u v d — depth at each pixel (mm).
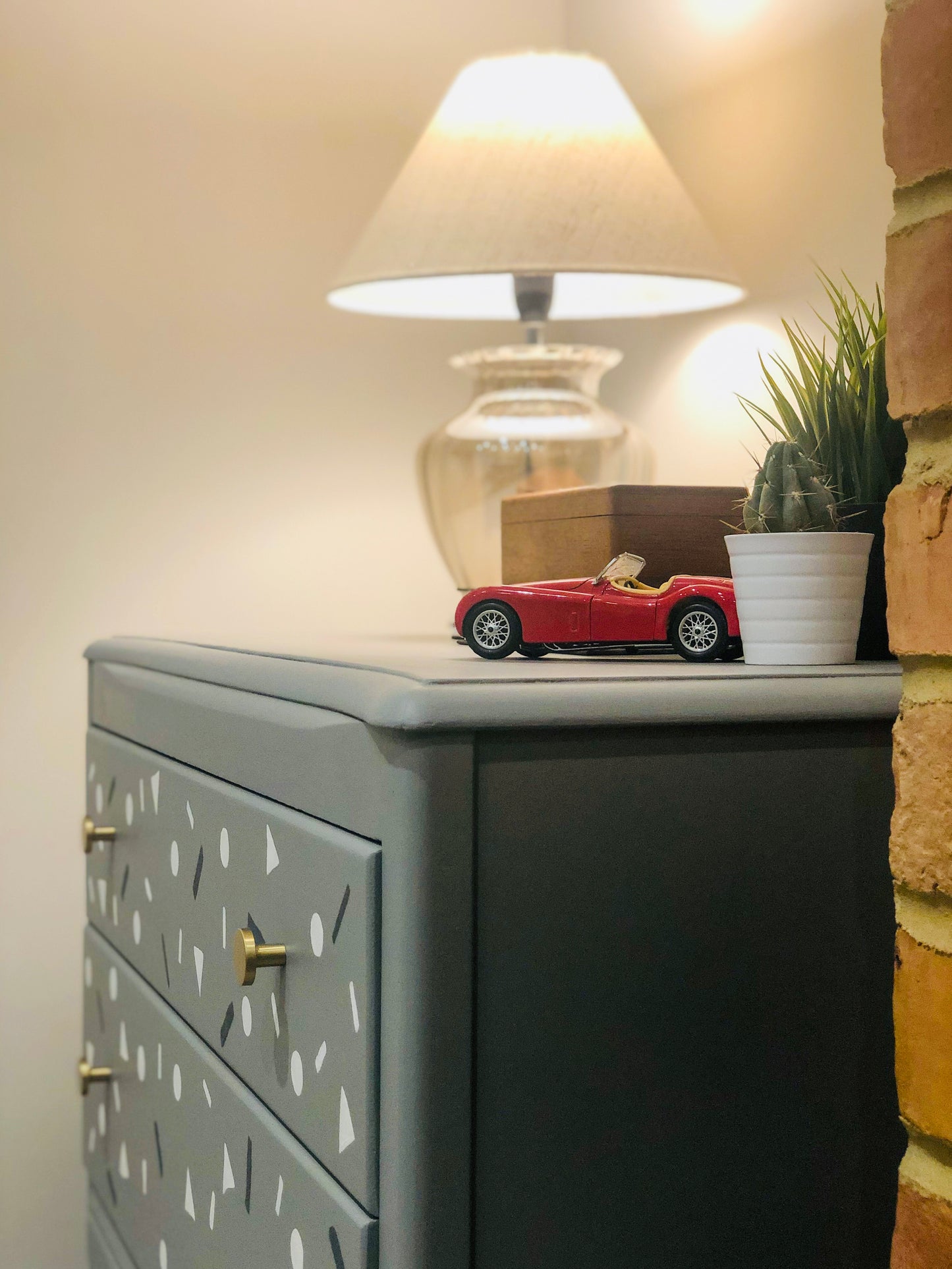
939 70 464
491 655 799
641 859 637
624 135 1309
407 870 590
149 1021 1064
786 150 1369
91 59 1665
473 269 1250
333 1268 649
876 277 1229
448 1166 591
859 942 685
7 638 1656
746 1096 659
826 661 750
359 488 1812
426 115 1819
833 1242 679
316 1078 686
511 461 1363
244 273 1747
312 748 709
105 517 1693
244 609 1759
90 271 1677
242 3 1729
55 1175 1696
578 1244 622
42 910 1686
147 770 1076
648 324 1676
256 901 792
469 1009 598
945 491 469
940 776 476
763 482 765
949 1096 471
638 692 629
